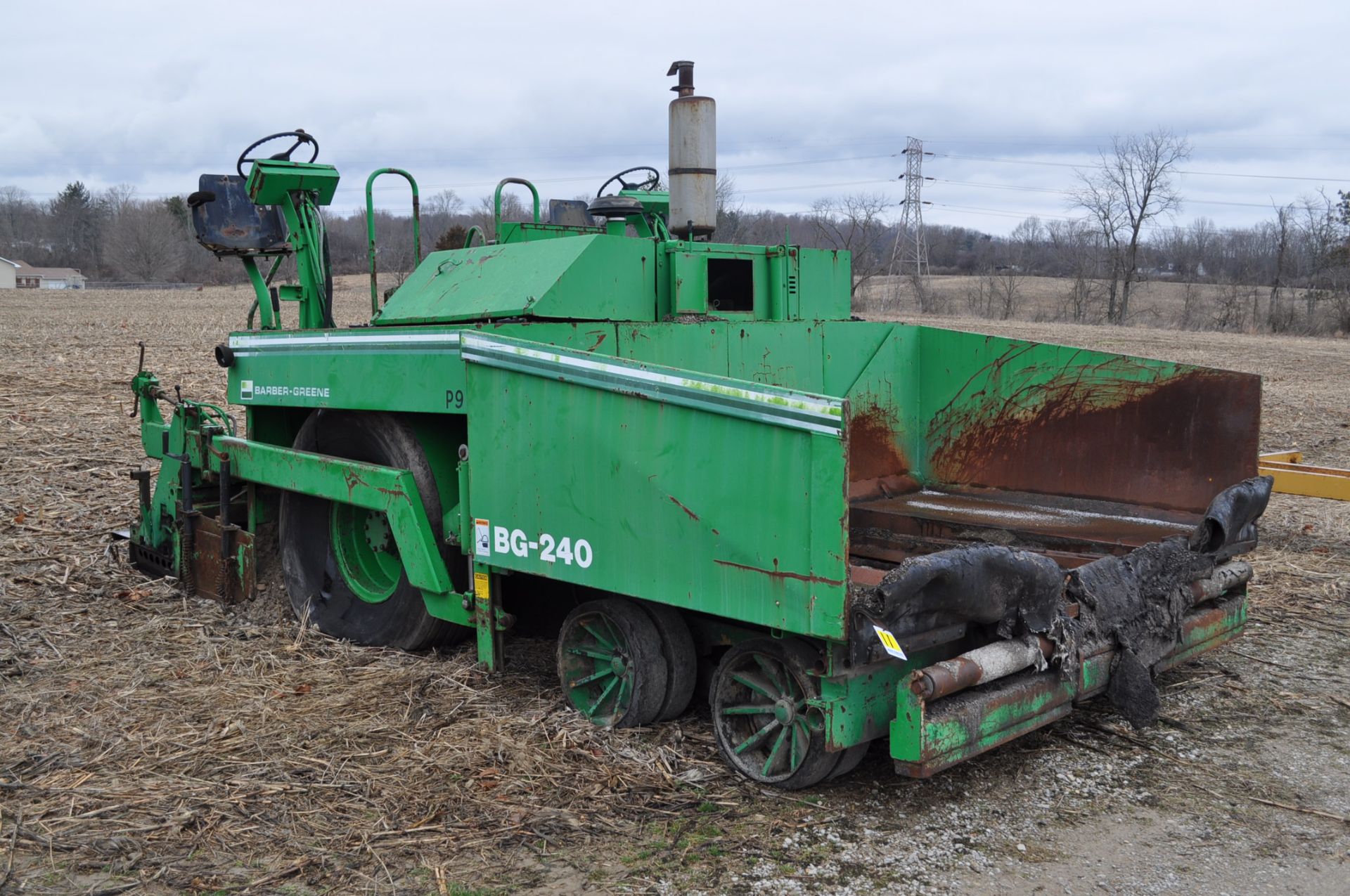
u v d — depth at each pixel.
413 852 3.47
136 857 3.43
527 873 3.35
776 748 3.90
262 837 3.56
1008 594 3.72
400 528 5.06
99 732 4.36
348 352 5.32
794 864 3.42
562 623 5.59
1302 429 13.98
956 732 3.60
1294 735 4.50
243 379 6.19
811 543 3.52
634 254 4.87
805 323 5.31
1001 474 5.82
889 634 3.44
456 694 4.77
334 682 4.94
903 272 59.16
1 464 9.54
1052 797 3.93
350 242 47.12
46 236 121.31
